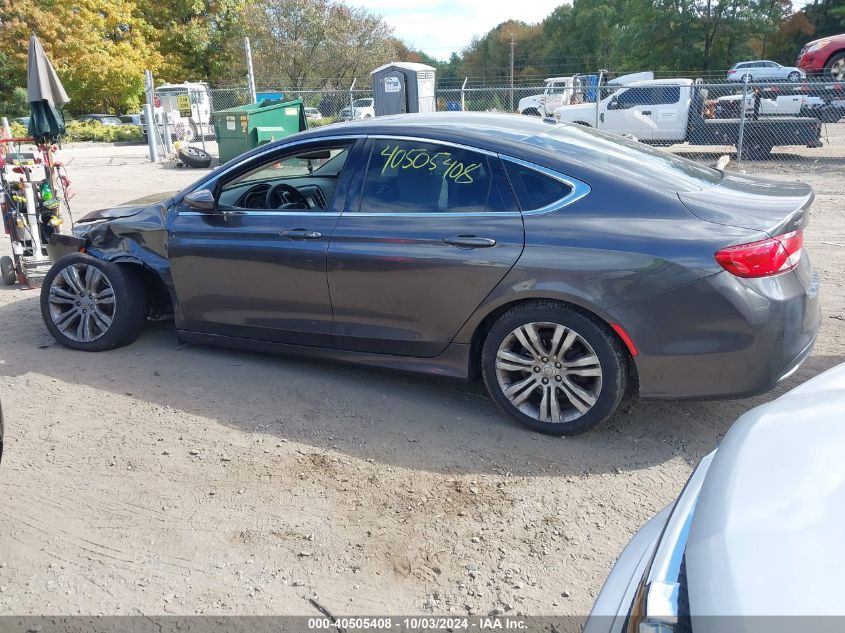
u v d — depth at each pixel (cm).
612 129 1747
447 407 431
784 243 350
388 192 423
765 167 1493
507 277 380
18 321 598
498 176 396
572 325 372
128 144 2994
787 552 149
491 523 322
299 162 504
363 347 438
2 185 685
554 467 365
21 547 311
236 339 484
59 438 400
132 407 436
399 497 342
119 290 511
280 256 443
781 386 448
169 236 484
